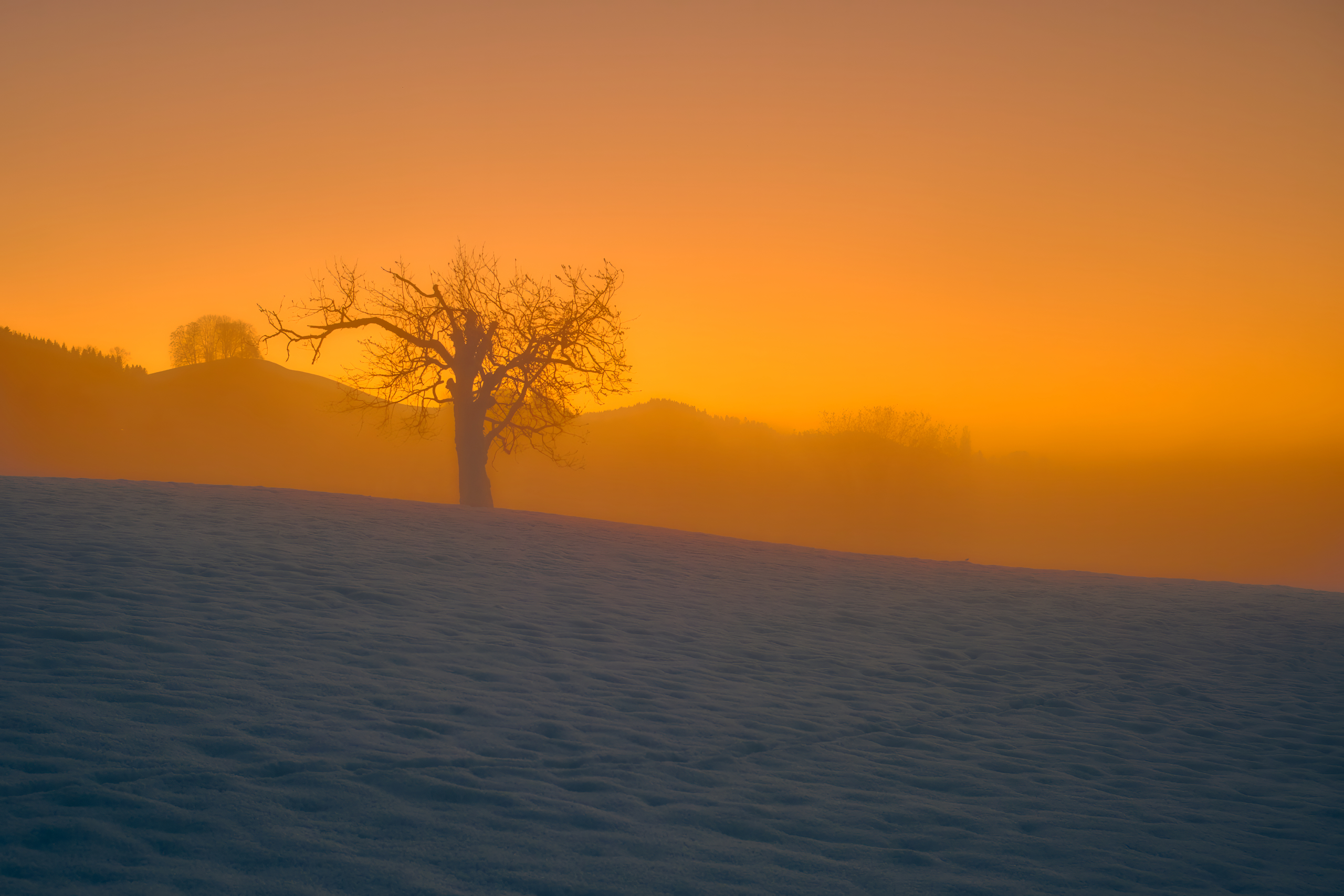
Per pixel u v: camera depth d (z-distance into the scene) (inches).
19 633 230.4
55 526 442.0
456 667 256.8
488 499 1226.0
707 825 149.7
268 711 189.0
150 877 110.0
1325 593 797.2
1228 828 172.7
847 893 125.3
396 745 175.6
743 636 369.1
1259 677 366.0
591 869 125.6
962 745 227.1
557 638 319.6
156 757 152.4
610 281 1234.6
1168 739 253.8
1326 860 156.6
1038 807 177.5
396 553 493.0
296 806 137.9
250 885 110.1
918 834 154.4
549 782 164.1
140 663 214.5
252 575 369.7
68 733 158.9
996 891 130.4
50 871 108.7
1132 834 164.4
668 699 246.4
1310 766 230.1
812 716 242.2
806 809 163.8
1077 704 293.6
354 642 270.4
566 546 629.9
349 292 1200.2
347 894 110.1
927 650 376.2
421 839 130.5
